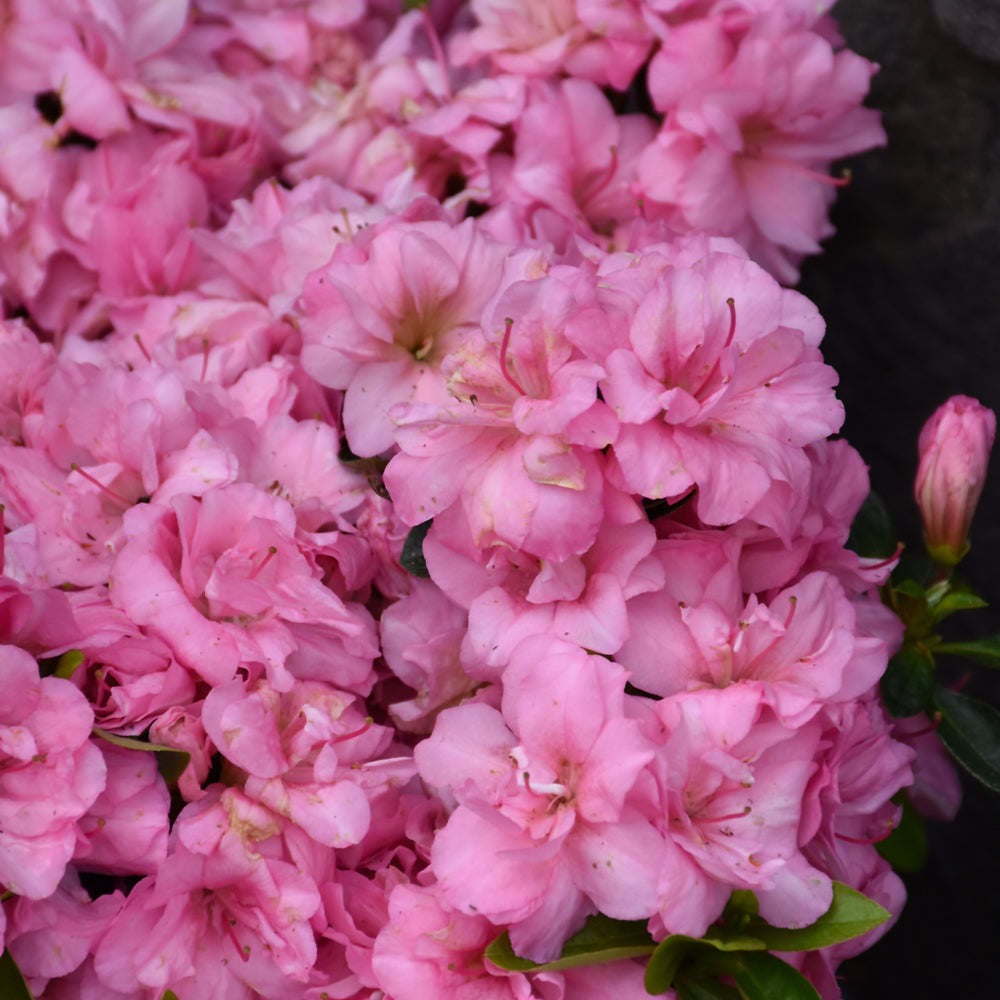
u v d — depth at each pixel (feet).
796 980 2.50
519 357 2.52
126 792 2.49
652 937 2.49
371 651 2.60
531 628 2.53
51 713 2.46
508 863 2.47
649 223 2.80
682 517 2.57
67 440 2.65
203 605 2.56
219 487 2.57
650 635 2.54
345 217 2.73
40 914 2.47
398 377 2.64
